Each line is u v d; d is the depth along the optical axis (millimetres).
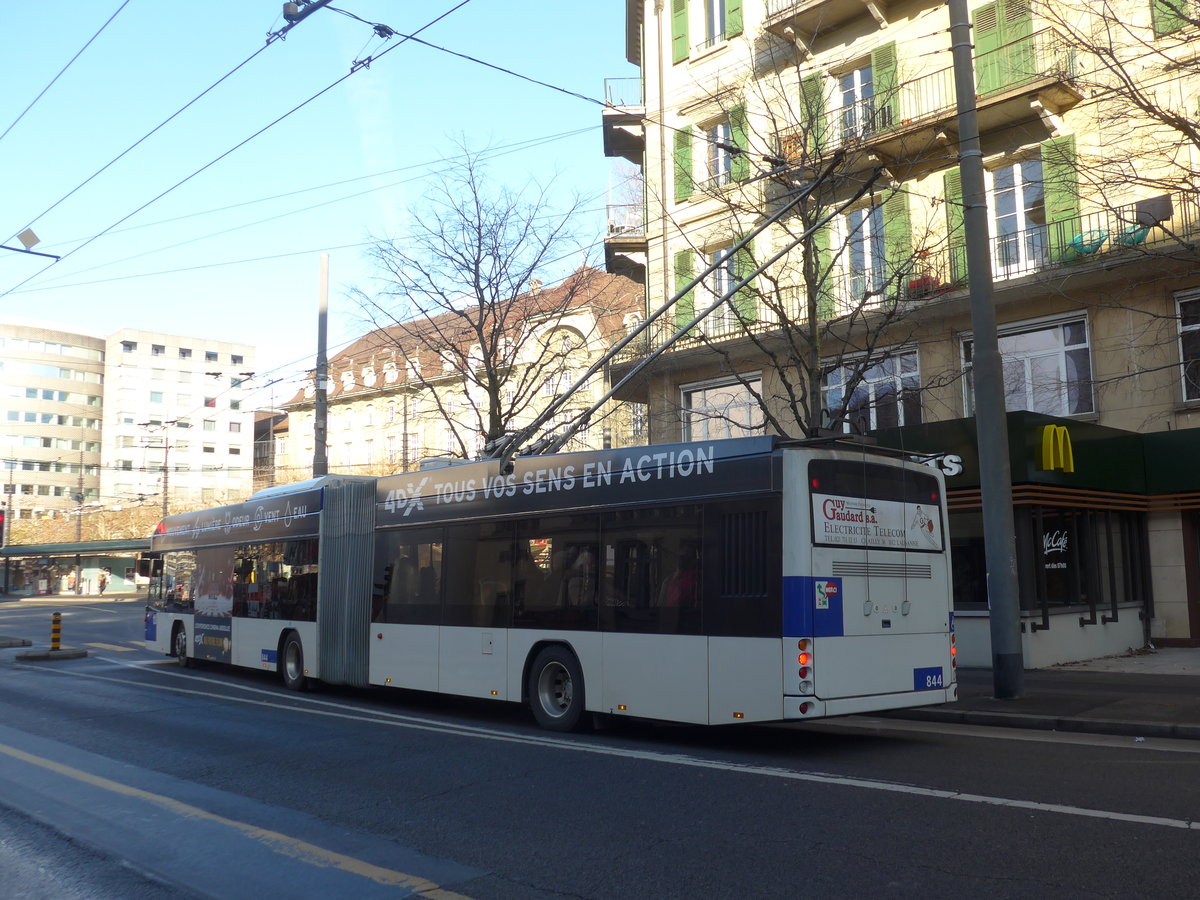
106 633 31797
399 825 6777
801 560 8977
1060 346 18812
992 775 7879
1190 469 16938
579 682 10773
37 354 101125
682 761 8906
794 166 16594
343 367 65188
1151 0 17141
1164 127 16141
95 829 6805
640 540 10328
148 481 102500
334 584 14898
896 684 9625
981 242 12602
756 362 22750
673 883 5289
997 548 12219
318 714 12680
